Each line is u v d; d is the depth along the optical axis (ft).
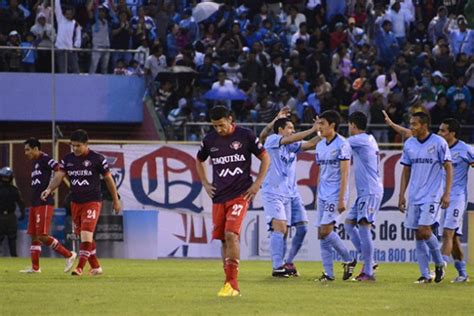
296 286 145.79
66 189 264.52
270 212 164.96
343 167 153.48
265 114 285.02
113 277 166.40
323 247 158.20
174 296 128.06
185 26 312.29
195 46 309.42
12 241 253.65
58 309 112.68
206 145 127.03
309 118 284.61
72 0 303.07
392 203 255.50
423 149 153.48
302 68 301.63
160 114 290.15
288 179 165.27
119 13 307.17
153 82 294.05
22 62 289.53
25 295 129.39
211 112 125.39
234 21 314.14
